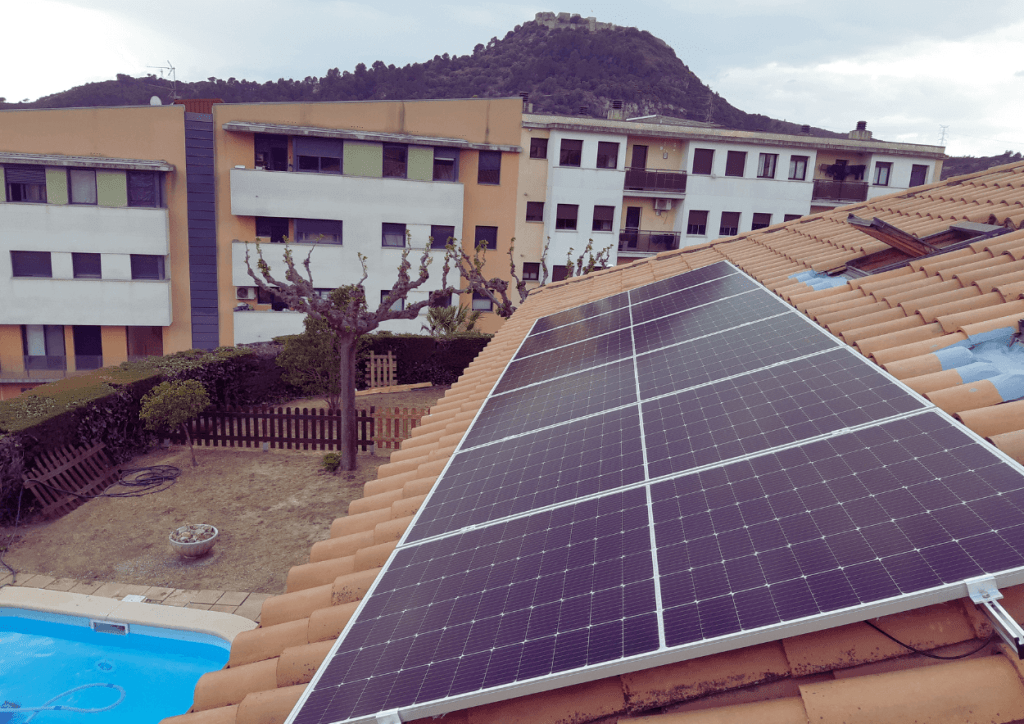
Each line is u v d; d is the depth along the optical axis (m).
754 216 41.09
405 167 34.12
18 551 12.36
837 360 4.55
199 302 32.84
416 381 27.75
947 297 5.36
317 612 4.31
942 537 2.53
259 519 14.24
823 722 2.43
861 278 6.79
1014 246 6.01
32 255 31.00
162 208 31.45
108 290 31.61
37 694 9.08
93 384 16.98
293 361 20.94
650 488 3.81
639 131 38.31
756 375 4.89
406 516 5.52
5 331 31.64
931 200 10.38
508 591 3.40
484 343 27.86
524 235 37.84
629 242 40.59
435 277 35.19
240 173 31.48
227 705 4.01
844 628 2.70
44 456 14.25
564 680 2.66
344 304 20.89
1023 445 3.08
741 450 3.81
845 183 42.50
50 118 30.19
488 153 36.22
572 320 10.16
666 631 2.65
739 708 2.61
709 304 7.77
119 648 10.23
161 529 13.59
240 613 10.41
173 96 37.19
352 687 3.13
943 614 2.61
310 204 32.62
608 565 3.23
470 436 6.39
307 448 19.05
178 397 16.88
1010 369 4.14
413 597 3.75
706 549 3.03
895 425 3.41
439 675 2.97
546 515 4.05
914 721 2.36
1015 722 2.30
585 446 4.87
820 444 3.52
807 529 2.89
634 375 6.06
